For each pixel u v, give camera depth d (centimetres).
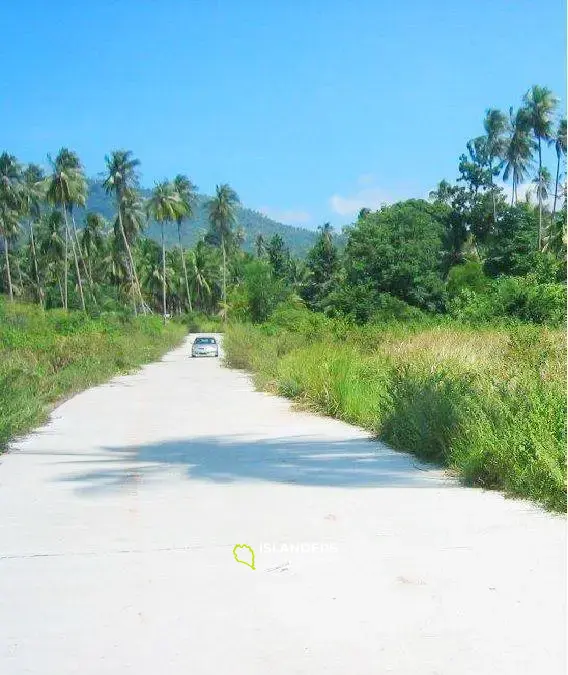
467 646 444
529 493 799
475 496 820
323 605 508
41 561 607
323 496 821
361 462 1026
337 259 8538
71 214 7319
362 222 5047
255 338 3847
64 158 7125
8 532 691
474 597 519
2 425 1175
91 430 1371
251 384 2459
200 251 11138
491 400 1019
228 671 416
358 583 548
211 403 1842
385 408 1227
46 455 1108
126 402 1877
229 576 566
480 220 6431
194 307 11725
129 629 473
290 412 1638
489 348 1797
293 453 1103
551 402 888
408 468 983
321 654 436
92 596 529
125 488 875
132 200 7631
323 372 1708
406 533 673
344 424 1428
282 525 703
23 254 10094
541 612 493
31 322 4103
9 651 444
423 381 1237
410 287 4681
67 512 764
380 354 1959
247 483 895
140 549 636
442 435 1022
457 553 615
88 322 4578
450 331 2442
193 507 779
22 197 7525
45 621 487
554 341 1688
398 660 428
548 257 4044
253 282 7444
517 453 832
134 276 8156
